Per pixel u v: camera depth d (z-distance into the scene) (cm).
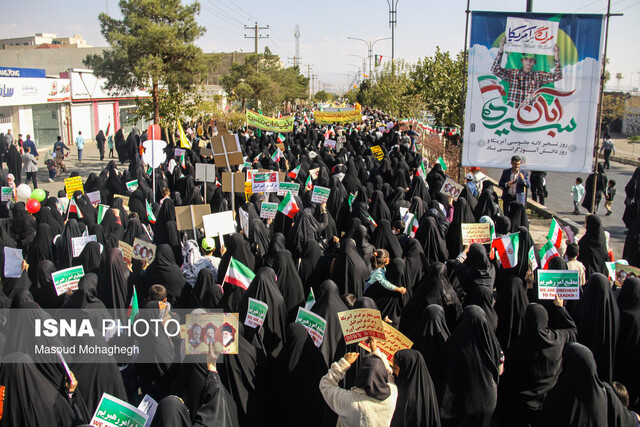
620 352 564
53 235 937
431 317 521
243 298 600
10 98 2520
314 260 779
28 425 443
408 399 430
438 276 603
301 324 512
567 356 443
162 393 549
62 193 1123
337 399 386
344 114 2830
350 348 552
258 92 3700
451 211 1034
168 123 2175
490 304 581
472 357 470
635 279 577
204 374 482
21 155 1836
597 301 559
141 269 758
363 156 1825
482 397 468
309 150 1897
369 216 953
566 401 434
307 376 500
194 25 2109
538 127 1102
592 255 769
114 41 2031
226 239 912
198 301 643
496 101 1109
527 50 1079
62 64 3875
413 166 1642
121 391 495
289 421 507
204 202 1157
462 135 1140
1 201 1198
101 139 2511
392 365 450
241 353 498
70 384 457
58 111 3047
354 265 703
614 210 1655
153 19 2077
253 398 503
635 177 1348
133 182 1259
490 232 757
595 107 1077
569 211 1622
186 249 749
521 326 598
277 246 771
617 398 442
